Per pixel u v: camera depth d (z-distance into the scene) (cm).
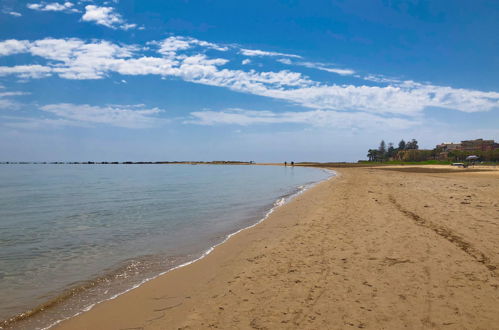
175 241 1046
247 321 481
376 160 18775
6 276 730
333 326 454
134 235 1136
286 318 484
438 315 475
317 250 836
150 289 638
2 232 1198
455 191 2038
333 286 595
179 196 2420
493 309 488
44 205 1978
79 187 3403
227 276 689
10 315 538
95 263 822
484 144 15600
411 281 602
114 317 521
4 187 3466
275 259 783
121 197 2388
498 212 1253
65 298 605
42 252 927
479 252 761
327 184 3066
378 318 471
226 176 5691
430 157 15250
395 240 889
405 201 1634
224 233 1152
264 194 2509
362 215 1298
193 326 475
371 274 646
